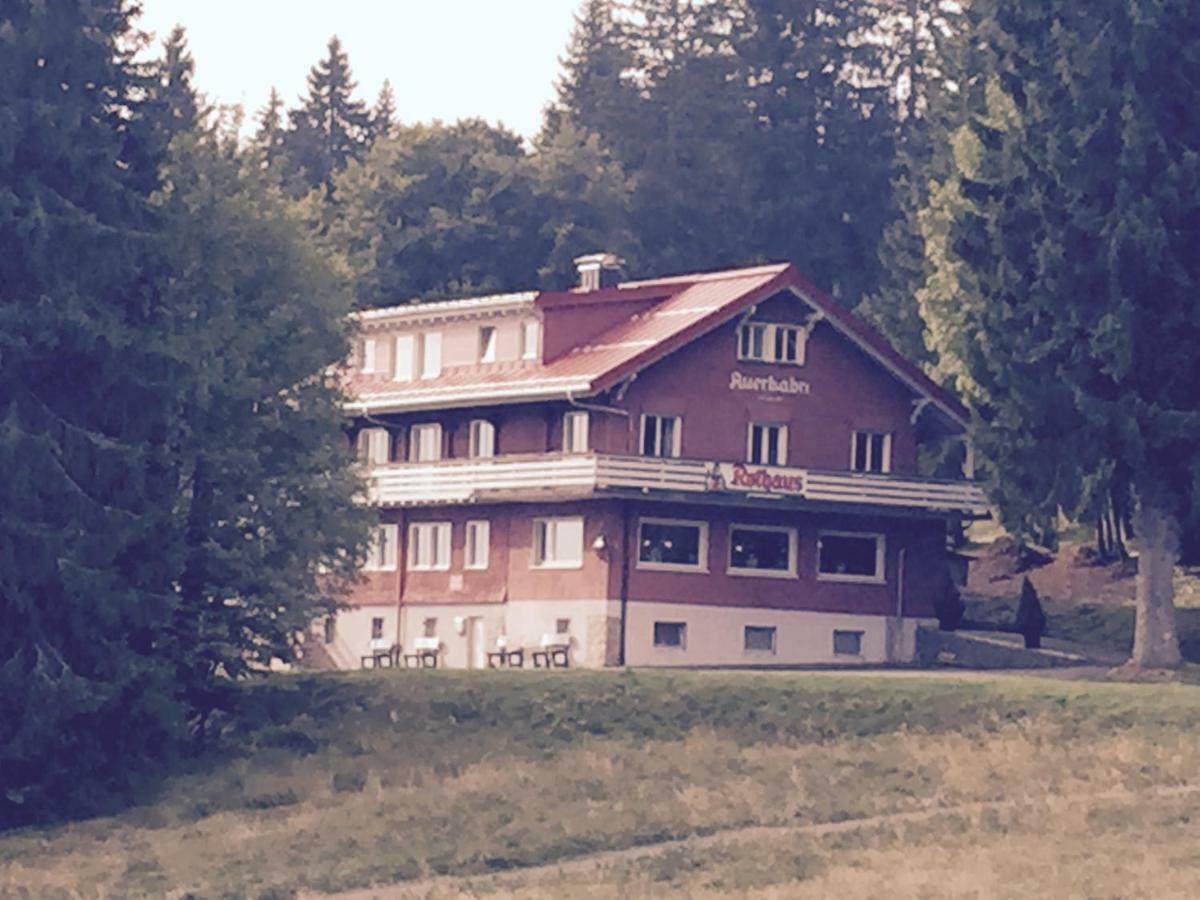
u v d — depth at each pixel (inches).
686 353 3075.8
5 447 2178.9
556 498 3034.0
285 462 2544.3
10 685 2198.6
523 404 3161.9
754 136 5216.5
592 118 5743.1
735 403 3100.4
